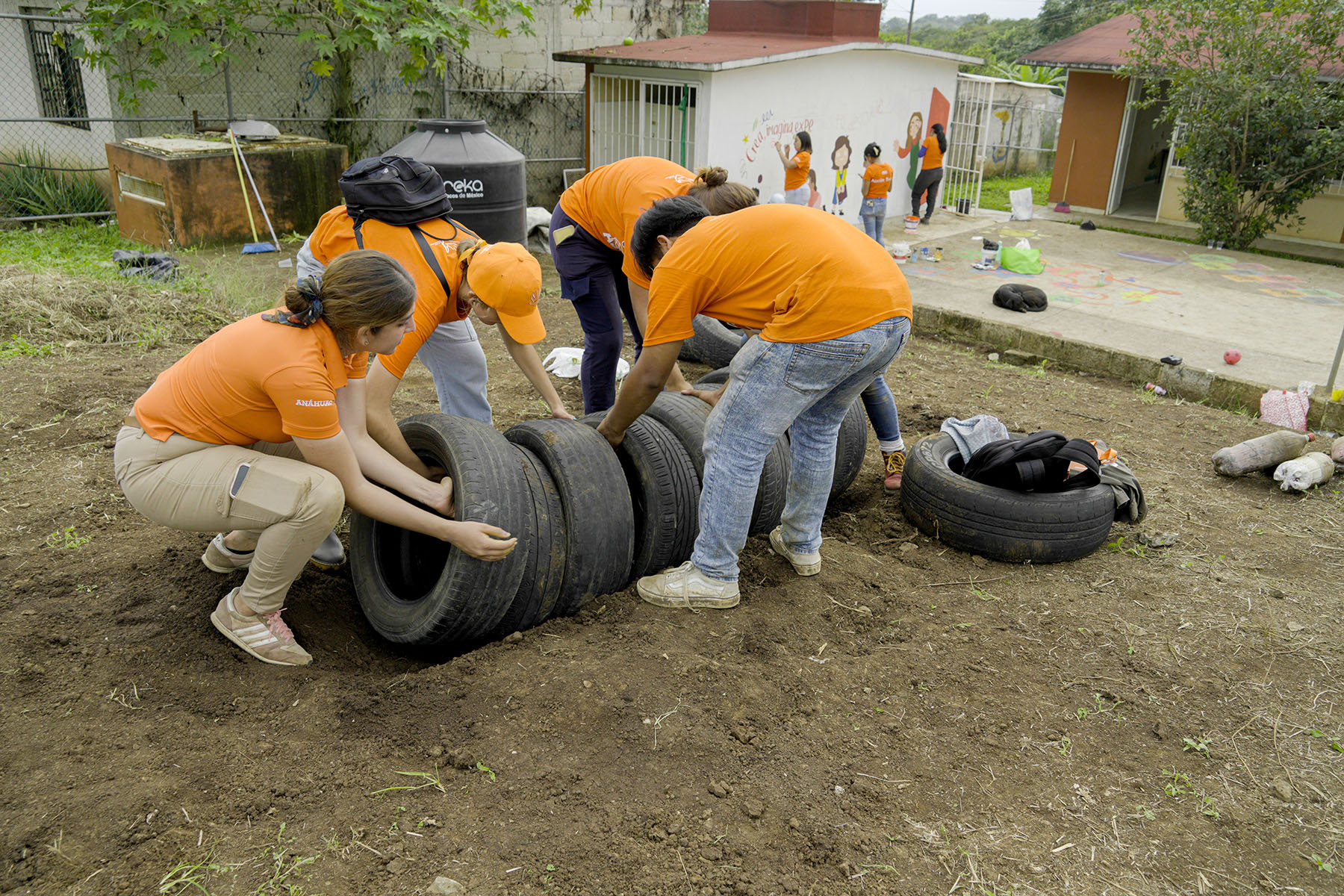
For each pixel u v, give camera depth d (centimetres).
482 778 245
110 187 1189
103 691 274
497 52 1344
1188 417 602
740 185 352
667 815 235
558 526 314
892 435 443
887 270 287
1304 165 1287
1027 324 884
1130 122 1577
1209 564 384
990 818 241
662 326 295
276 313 256
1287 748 271
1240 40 1285
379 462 288
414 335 320
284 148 1050
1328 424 615
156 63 1036
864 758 261
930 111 1493
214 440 266
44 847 216
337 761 251
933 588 358
